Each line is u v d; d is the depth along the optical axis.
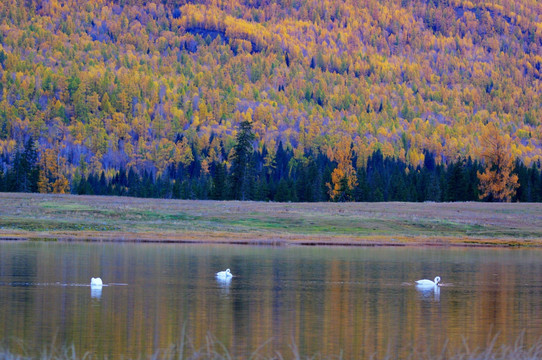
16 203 195.00
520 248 151.75
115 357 51.50
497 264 117.94
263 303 75.06
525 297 81.50
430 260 123.12
